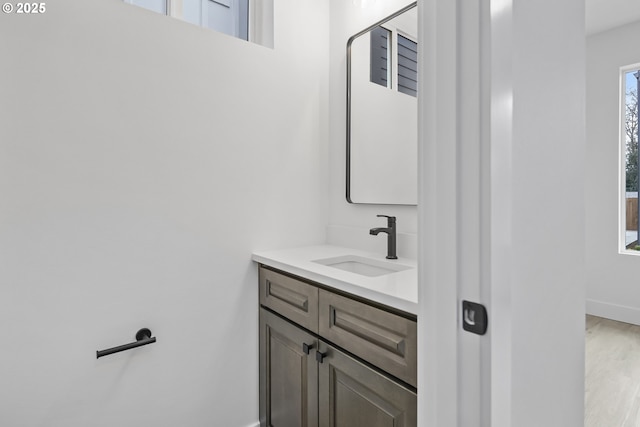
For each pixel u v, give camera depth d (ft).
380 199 5.24
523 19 2.04
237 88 4.90
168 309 4.33
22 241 3.43
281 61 5.39
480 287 1.82
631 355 7.34
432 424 2.07
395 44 5.05
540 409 2.27
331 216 6.03
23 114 3.40
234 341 4.90
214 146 4.68
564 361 2.58
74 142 3.68
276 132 5.34
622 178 9.47
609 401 5.71
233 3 5.65
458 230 1.88
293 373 4.40
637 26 8.92
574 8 2.67
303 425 4.25
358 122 5.55
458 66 1.85
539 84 2.20
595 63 9.62
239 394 4.96
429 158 2.02
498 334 1.82
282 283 4.58
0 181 3.31
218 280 4.75
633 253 9.30
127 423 4.06
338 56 5.88
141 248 4.12
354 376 3.50
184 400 4.47
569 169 2.60
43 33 3.50
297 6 5.61
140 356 4.15
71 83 3.65
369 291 3.24
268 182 5.26
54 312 3.60
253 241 5.10
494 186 1.77
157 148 4.21
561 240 2.49
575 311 2.73
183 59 4.41
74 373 3.73
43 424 3.56
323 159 5.99
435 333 2.03
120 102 3.95
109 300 3.92
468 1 1.81
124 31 3.98
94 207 3.81
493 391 1.82
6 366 3.37
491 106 1.75
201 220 4.58
